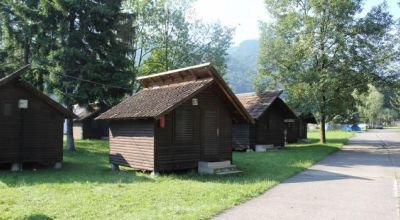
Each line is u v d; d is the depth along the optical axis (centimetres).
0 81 1617
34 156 1762
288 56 3253
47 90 2614
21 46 2845
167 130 1558
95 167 1847
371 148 3133
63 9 2522
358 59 3119
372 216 894
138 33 3956
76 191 1163
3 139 1678
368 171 1695
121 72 2723
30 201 1014
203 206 949
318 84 3023
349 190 1219
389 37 3119
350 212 930
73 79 2552
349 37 3147
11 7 2694
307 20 3148
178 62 4100
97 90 2577
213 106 1738
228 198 1051
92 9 2556
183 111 1616
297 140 4094
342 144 3525
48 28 2588
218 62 4091
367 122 10394
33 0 2670
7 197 1063
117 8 2736
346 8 2991
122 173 1595
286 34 3331
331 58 3195
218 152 1745
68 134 2684
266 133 3056
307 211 936
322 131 3628
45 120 1809
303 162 1991
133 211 901
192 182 1341
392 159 2233
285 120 3591
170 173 1591
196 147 1652
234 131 2936
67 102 2584
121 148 1692
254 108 2916
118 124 1717
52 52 2500
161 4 4028
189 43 4144
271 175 1512
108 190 1179
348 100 3278
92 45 2636
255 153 2606
